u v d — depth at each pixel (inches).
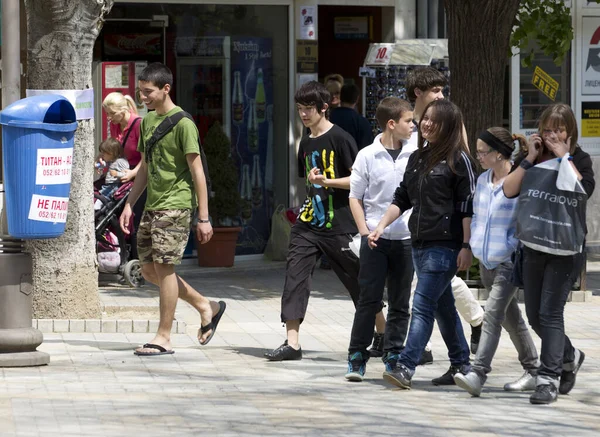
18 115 968.3
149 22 1726.1
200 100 1760.6
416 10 1872.5
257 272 1743.4
